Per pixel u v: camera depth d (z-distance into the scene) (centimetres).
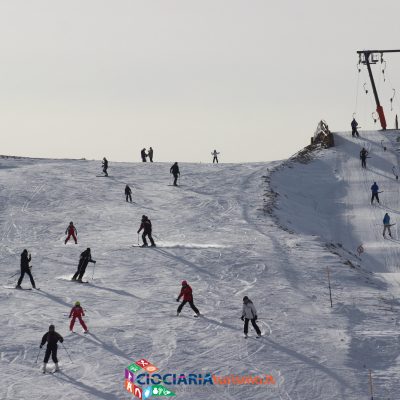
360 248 5753
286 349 3203
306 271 4681
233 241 5538
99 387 2745
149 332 3409
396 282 4831
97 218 6556
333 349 3212
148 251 5212
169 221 6388
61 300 3978
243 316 3359
